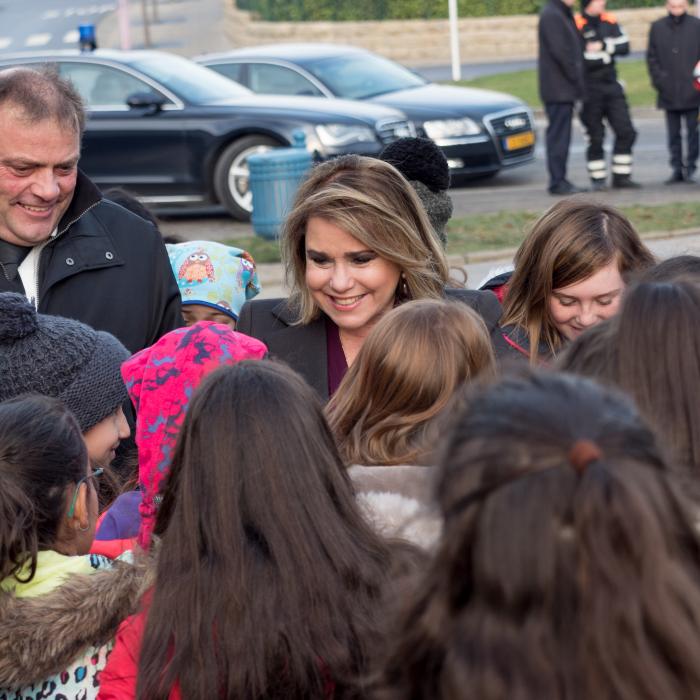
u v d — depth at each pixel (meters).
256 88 14.92
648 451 1.59
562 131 13.30
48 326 3.35
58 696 2.46
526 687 1.51
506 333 3.90
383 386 2.79
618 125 13.43
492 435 1.59
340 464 2.38
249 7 36.50
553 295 3.85
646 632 1.50
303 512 2.25
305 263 3.86
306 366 3.84
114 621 2.45
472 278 9.96
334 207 3.62
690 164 13.86
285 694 2.23
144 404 2.89
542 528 1.52
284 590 2.21
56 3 46.03
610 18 13.27
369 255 3.66
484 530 1.55
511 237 11.10
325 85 14.75
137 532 3.21
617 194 13.25
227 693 2.21
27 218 3.94
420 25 33.41
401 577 2.21
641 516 1.50
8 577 2.51
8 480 2.50
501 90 24.50
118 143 13.08
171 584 2.27
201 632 2.22
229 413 2.27
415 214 3.76
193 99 13.16
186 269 4.84
